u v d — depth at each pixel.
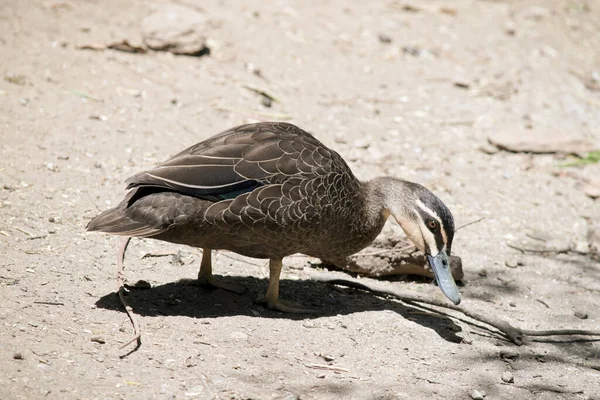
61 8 17.22
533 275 12.01
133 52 16.30
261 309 9.95
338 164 10.02
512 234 13.05
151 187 9.00
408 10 21.06
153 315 9.31
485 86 17.70
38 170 12.12
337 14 19.98
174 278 10.36
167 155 13.23
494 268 12.12
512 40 20.31
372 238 10.55
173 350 8.59
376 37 19.16
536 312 11.02
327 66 17.48
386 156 14.52
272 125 10.25
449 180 14.23
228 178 9.11
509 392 8.84
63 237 10.73
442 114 16.41
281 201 9.25
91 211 11.48
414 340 9.71
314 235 9.69
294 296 10.52
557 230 13.34
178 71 16.02
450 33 20.11
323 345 9.24
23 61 15.01
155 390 7.83
